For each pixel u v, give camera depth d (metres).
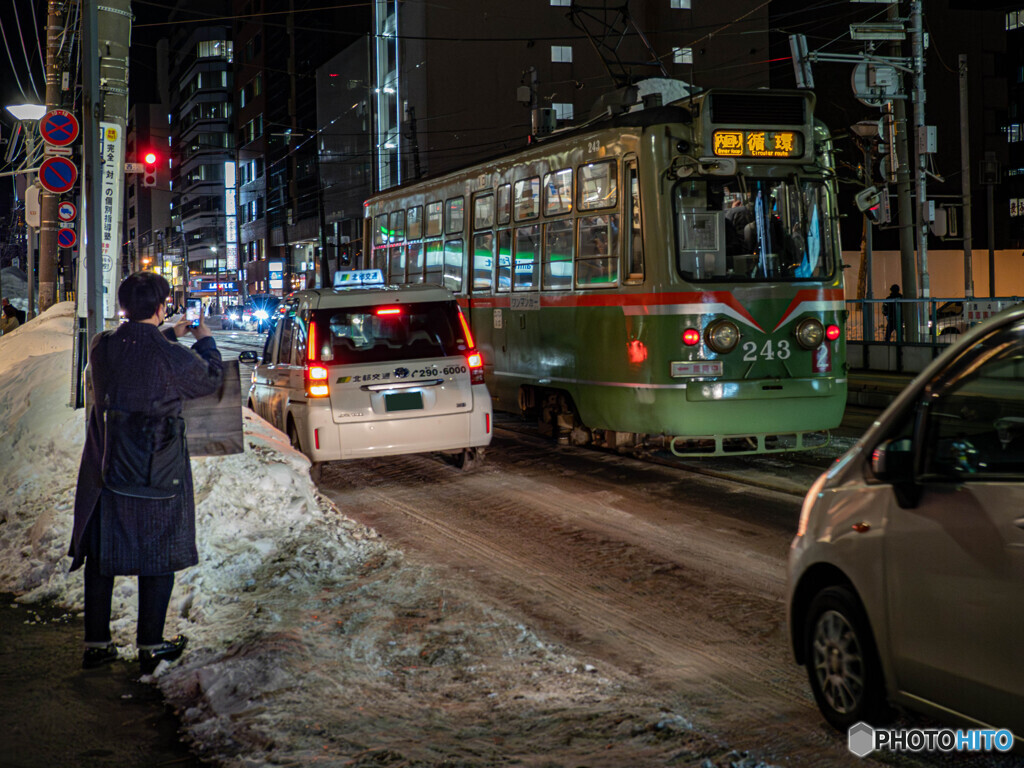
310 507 7.71
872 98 21.33
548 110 16.02
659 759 3.84
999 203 56.50
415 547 7.55
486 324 13.68
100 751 4.15
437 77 54.19
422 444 9.98
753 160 10.03
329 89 68.38
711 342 9.83
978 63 56.53
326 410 9.72
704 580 6.48
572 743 4.02
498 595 6.25
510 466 11.20
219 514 7.29
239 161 97.19
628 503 8.98
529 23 55.31
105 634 5.14
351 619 5.63
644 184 10.02
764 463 10.79
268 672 4.74
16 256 72.81
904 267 21.64
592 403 11.09
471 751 3.95
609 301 10.63
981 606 3.29
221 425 5.45
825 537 4.04
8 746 4.21
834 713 4.07
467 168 14.26
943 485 3.51
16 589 6.53
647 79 11.83
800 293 10.09
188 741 4.22
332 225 69.56
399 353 10.03
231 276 95.88
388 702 4.49
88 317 10.01
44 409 9.73
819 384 10.15
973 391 3.64
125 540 4.97
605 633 5.52
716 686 4.70
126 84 11.12
